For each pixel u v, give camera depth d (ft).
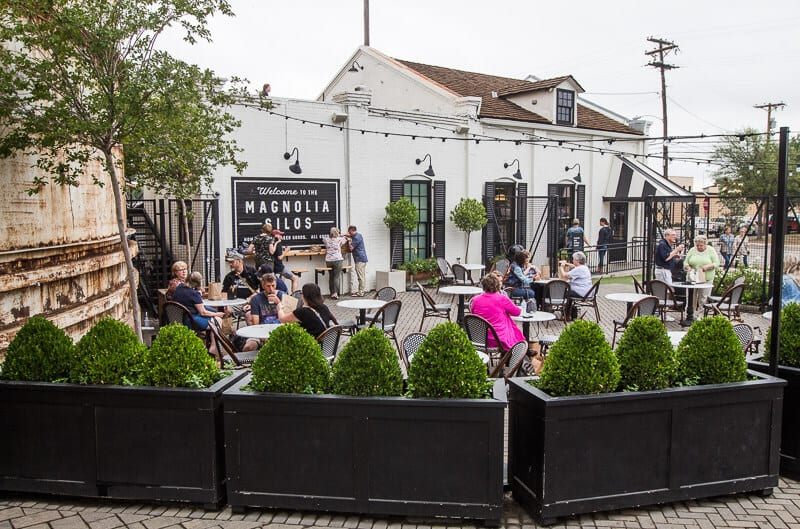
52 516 14.79
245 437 14.78
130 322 32.89
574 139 73.46
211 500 14.94
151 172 35.42
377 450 14.46
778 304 16.81
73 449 15.29
